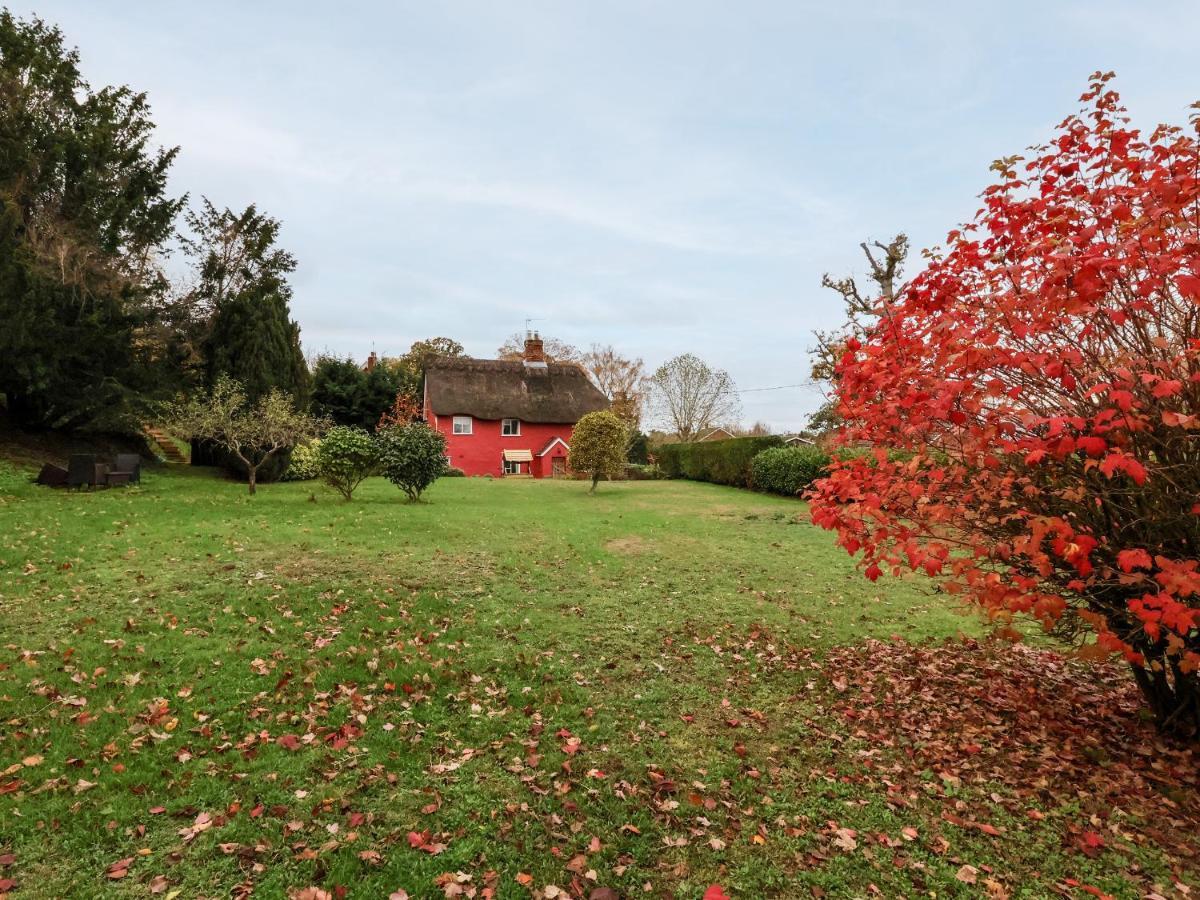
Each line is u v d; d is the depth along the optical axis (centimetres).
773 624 734
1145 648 427
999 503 387
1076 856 341
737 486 2359
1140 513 360
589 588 859
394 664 571
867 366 381
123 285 1984
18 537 945
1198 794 390
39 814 346
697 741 461
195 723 453
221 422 1631
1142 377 311
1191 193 290
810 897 310
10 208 1673
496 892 307
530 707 503
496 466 3641
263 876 311
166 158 2273
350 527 1178
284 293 2452
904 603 825
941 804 387
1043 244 318
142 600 712
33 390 1784
